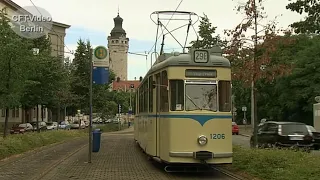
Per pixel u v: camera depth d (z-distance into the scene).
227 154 13.07
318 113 30.06
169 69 13.27
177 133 12.98
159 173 13.62
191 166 14.73
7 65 22.09
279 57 17.72
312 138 21.72
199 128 13.02
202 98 13.22
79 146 24.80
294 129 21.62
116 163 16.30
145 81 17.56
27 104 36.62
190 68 13.25
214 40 23.70
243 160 13.71
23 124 46.81
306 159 12.57
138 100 21.80
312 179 10.34
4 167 14.84
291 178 10.70
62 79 37.34
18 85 22.98
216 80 13.36
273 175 11.47
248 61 16.81
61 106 46.94
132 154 19.98
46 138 26.52
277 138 21.50
